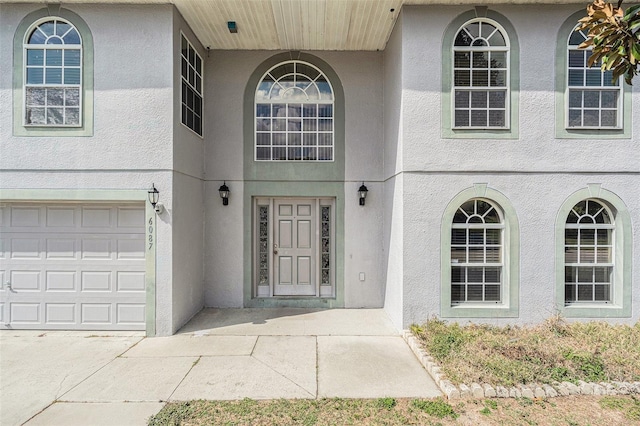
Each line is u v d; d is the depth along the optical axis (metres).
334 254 7.16
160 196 5.49
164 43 5.49
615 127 5.55
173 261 5.55
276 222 7.20
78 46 5.48
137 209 5.71
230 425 3.28
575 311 5.57
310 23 6.02
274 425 3.29
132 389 3.92
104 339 5.36
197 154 6.58
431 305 5.60
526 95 5.57
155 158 5.48
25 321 5.72
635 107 5.57
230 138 6.96
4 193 5.46
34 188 5.47
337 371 4.34
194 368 4.41
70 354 4.82
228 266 6.94
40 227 5.73
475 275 5.76
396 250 5.96
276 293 7.18
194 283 6.43
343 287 6.96
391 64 6.34
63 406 3.61
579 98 5.63
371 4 5.49
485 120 5.63
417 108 5.57
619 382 3.87
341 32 6.33
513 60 5.56
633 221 5.59
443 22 5.54
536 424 3.29
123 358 4.69
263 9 5.63
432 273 5.60
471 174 5.60
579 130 5.57
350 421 3.35
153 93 5.49
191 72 6.32
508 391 3.71
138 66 5.49
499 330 5.33
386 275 6.70
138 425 3.30
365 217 6.99
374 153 7.01
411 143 5.58
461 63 5.64
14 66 5.47
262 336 5.46
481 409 3.51
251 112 6.99
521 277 5.60
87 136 5.48
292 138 7.07
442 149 5.59
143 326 5.69
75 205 5.73
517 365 4.14
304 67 7.09
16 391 3.89
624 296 5.56
